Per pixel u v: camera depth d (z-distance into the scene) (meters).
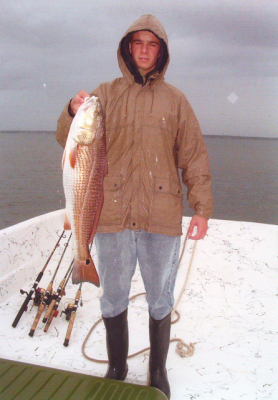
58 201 26.66
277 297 3.46
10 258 3.50
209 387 2.32
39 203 25.98
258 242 4.29
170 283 2.20
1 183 33.69
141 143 2.00
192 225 2.16
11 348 2.68
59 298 2.97
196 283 3.72
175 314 3.22
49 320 2.88
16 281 3.52
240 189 31.22
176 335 2.90
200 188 2.16
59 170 43.62
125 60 2.07
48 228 4.12
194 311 3.25
